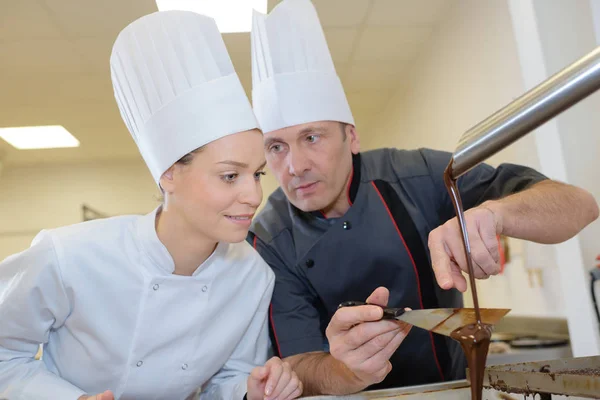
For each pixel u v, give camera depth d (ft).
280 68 4.06
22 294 3.46
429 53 12.36
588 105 6.31
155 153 3.45
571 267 6.14
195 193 3.24
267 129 4.07
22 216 18.62
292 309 4.38
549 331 8.13
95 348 3.73
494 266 2.87
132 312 3.70
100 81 12.78
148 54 3.38
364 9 10.81
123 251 3.71
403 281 4.36
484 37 9.68
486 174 4.22
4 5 9.59
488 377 2.60
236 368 4.14
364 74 13.99
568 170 6.25
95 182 18.94
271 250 4.56
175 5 9.95
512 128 1.77
